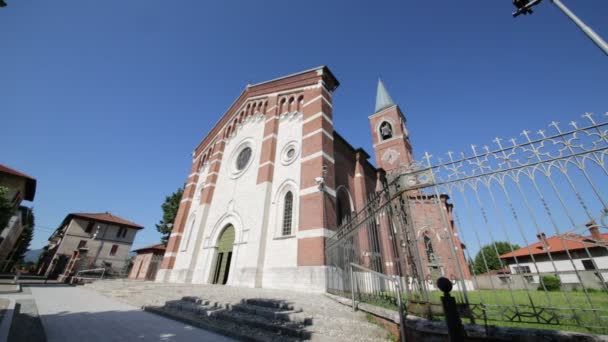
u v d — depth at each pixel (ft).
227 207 59.57
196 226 62.85
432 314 13.62
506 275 12.03
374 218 21.94
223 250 55.26
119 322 22.12
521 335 10.59
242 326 19.51
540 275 11.10
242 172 60.75
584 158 11.00
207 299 27.27
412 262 15.58
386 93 118.73
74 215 127.34
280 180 50.98
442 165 15.14
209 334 18.70
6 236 76.18
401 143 100.94
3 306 25.09
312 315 19.45
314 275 36.24
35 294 39.11
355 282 24.48
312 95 56.80
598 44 12.26
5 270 118.83
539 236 11.43
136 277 102.42
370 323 17.76
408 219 16.26
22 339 15.94
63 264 94.17
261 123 64.80
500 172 12.95
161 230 118.42
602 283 9.77
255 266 43.42
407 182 16.35
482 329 11.53
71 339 16.78
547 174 11.69
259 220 47.65
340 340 15.17
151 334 18.43
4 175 77.77
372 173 79.20
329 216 41.86
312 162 46.91
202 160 82.99
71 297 37.60
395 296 16.76
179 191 125.39
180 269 61.36
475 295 31.09
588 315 9.80
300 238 41.01
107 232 134.72
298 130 55.11
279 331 17.54
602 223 9.97
